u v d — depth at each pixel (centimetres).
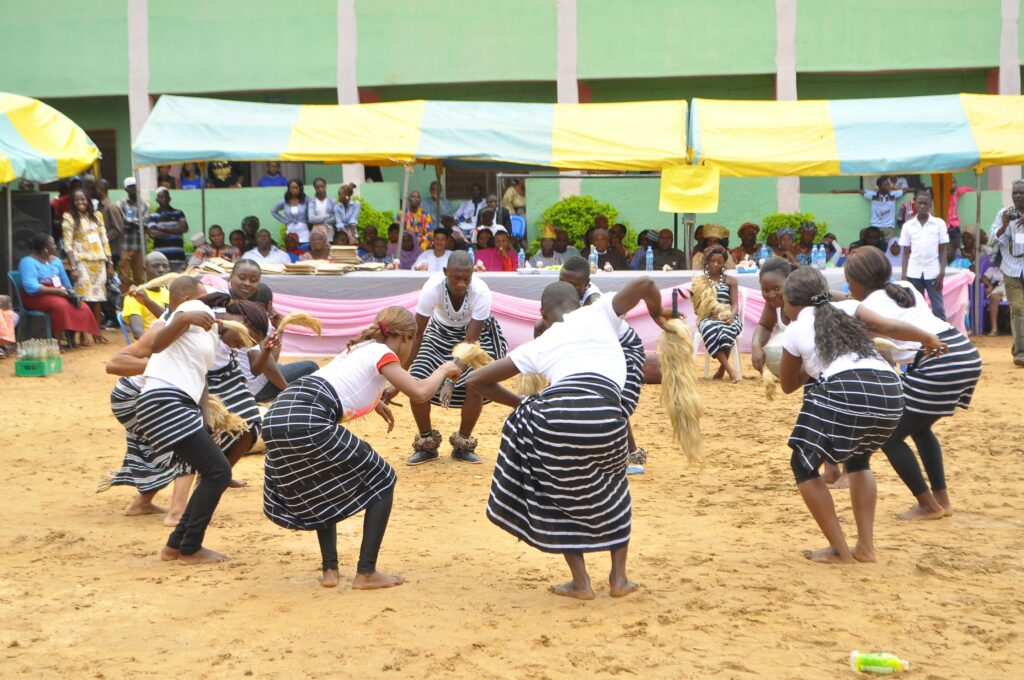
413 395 522
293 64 2128
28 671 425
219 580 545
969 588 517
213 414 586
